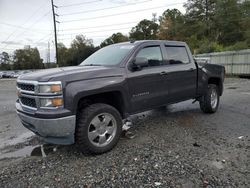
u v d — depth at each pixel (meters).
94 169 3.57
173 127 5.52
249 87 14.48
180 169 3.47
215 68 6.80
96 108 4.00
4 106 9.75
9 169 3.71
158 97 5.09
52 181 3.29
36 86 3.69
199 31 61.91
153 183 3.13
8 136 5.50
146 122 6.00
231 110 7.27
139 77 4.65
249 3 56.25
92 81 3.95
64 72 3.91
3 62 107.06
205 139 4.69
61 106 3.63
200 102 6.64
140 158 3.88
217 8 59.44
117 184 3.14
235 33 57.59
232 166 3.54
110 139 4.20
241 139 4.66
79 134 3.87
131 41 5.24
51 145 4.73
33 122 3.78
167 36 67.25
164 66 5.27
